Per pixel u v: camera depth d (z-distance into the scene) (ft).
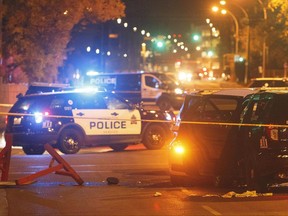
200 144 87.71
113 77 273.95
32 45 278.46
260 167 80.02
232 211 68.80
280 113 80.12
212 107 93.97
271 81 189.98
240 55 518.78
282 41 322.75
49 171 91.61
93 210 70.54
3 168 91.91
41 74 290.35
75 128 140.05
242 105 84.99
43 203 75.15
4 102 291.58
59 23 276.00
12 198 78.79
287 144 79.20
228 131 85.40
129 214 67.97
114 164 119.65
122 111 144.46
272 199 76.38
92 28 439.22
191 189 87.97
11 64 286.66
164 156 133.69
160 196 80.12
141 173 107.14
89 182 96.07
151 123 147.64
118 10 283.18
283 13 249.55
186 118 90.17
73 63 452.76
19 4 265.54
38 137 136.46
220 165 86.07
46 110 137.59
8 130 138.62
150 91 271.69
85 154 139.03
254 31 444.55
